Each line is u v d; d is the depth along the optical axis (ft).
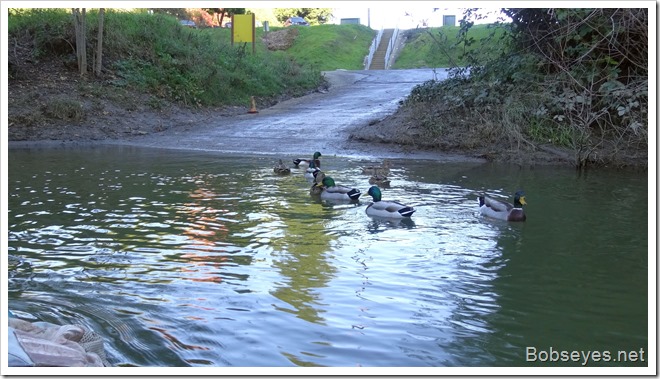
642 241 33.22
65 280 26.96
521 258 30.40
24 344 18.52
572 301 24.98
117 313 23.43
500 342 21.39
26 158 63.46
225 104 102.47
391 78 133.90
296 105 103.35
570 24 63.72
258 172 55.62
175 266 28.91
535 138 63.98
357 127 79.36
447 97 72.59
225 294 25.44
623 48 61.67
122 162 61.16
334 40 199.72
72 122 82.64
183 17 185.98
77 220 37.27
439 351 20.59
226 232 34.94
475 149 65.82
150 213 39.19
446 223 37.40
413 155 66.08
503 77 71.20
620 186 48.60
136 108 90.07
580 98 59.52
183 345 20.92
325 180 45.75
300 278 27.40
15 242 32.68
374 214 39.27
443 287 26.45
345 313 23.63
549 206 41.63
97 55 96.22
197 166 58.95
